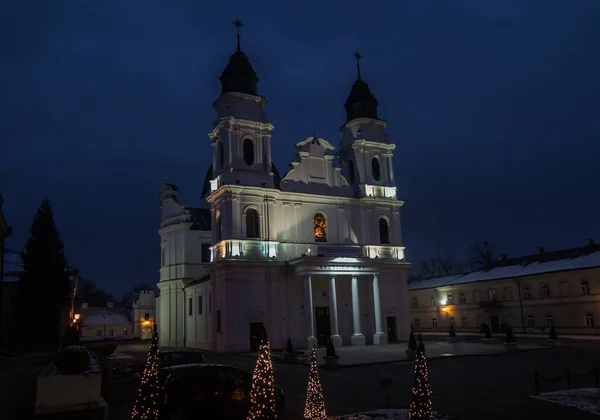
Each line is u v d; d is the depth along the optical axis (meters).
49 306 44.97
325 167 47.91
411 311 75.00
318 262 41.62
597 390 18.25
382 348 39.53
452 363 28.11
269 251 42.97
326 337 43.75
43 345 43.88
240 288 41.22
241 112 44.78
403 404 16.62
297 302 43.19
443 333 66.75
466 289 65.38
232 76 45.47
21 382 20.33
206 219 59.53
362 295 46.03
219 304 41.66
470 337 53.53
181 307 55.84
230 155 43.53
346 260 42.88
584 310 50.38
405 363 29.12
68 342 28.78
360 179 48.84
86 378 12.34
